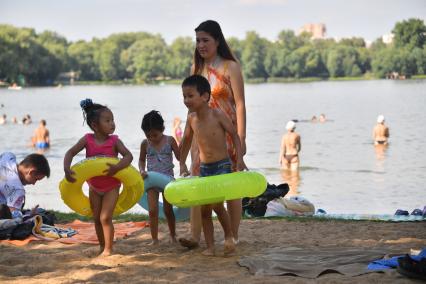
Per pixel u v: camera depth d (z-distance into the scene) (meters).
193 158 8.11
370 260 7.21
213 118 7.71
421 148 26.98
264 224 10.09
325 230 9.46
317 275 6.71
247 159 24.73
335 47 157.88
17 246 8.67
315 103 64.25
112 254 8.03
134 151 27.36
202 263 7.53
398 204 15.80
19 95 97.69
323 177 20.12
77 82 176.88
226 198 7.28
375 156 24.86
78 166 7.76
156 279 6.85
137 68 172.38
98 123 7.93
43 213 9.89
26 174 9.32
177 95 93.69
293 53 155.88
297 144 21.88
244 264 7.29
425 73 135.62
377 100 65.88
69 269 7.41
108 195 7.96
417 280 6.35
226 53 8.20
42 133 28.77
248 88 117.50
